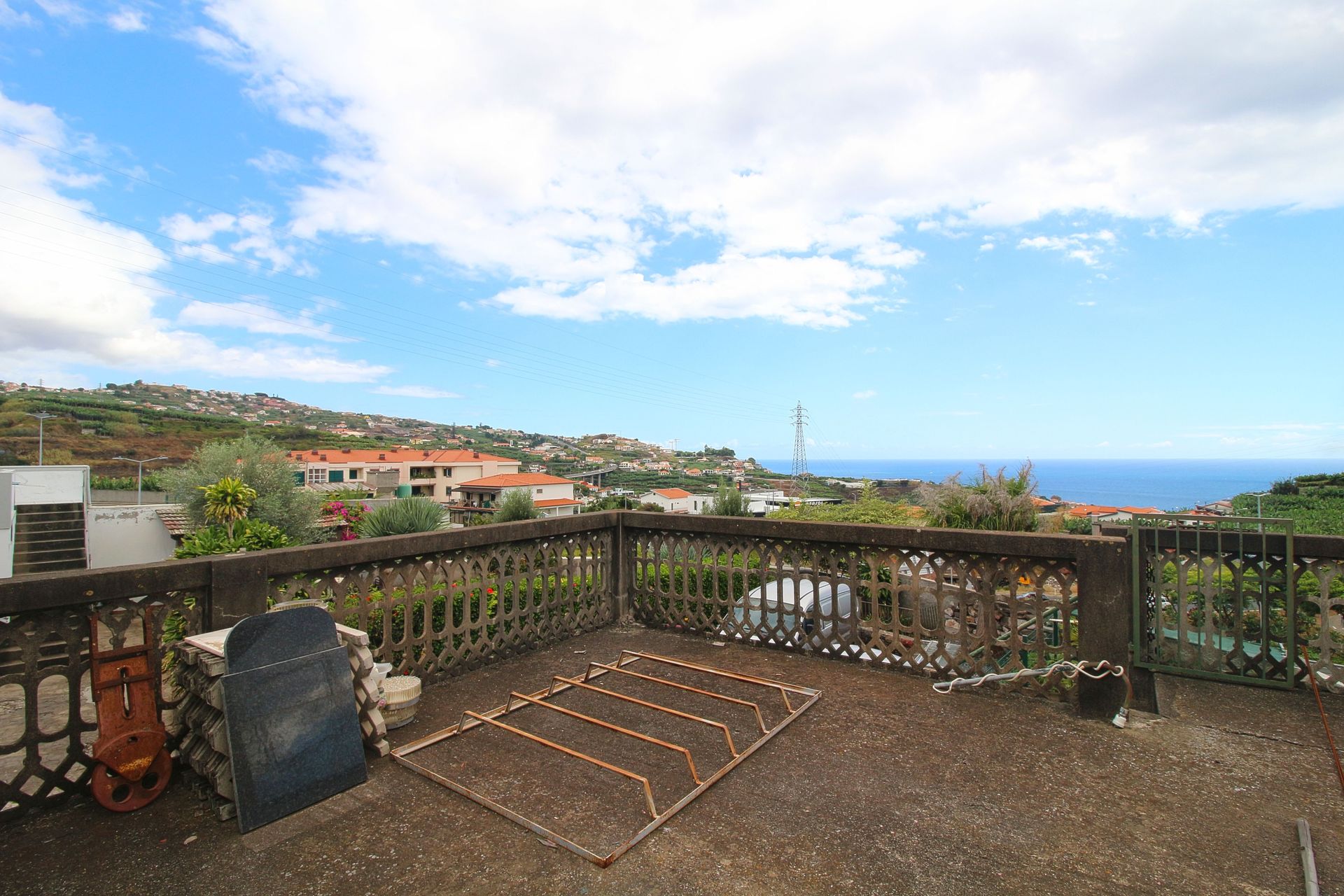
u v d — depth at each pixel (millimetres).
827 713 3678
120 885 2162
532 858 2314
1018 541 3846
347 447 88000
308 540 27531
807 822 2543
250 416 104750
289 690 2658
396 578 3957
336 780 2766
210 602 3000
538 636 4977
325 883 2176
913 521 12734
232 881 2186
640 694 4031
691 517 5281
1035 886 2141
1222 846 2367
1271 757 3051
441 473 76438
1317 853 2305
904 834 2457
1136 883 2146
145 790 2662
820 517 14039
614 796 2746
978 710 3701
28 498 21703
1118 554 3562
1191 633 4230
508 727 3129
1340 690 3574
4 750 2453
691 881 2174
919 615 4285
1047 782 2859
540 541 5008
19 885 2154
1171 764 3014
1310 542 3555
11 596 2367
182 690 2865
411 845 2396
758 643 5004
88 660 2635
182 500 27375
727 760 3086
